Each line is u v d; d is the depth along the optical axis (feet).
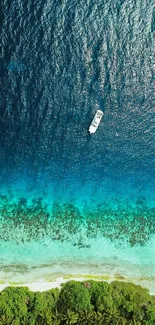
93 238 137.39
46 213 138.31
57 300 126.21
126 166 143.02
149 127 143.43
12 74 140.46
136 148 143.02
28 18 140.56
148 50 143.33
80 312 121.80
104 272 134.41
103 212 139.95
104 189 141.69
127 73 143.54
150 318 121.90
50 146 141.90
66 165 142.00
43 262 133.90
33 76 140.97
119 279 133.90
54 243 135.95
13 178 140.77
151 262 136.56
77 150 142.31
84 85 142.31
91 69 142.41
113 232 138.41
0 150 140.97
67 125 142.20
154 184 142.82
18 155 141.28
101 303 123.54
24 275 132.26
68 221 138.10
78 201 140.15
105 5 142.20
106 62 142.72
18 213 137.90
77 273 133.59
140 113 143.64
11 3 140.26
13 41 140.46
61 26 141.38
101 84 142.72
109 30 142.41
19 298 123.75
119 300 125.18
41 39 140.97
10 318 119.85
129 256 136.67
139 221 140.05
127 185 142.41
